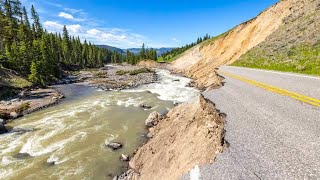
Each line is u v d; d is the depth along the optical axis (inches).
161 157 496.4
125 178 547.2
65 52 4207.7
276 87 538.6
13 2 2839.6
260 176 193.9
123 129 951.0
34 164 682.2
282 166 202.4
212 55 3184.1
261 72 916.6
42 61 2354.8
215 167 225.5
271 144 245.0
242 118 341.7
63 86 2185.0
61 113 1209.4
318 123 283.7
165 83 2321.6
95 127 981.8
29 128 980.6
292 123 293.4
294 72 798.5
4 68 1941.4
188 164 335.3
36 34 3602.4
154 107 1302.9
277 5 2198.6
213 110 430.9
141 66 5398.6
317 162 200.5
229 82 719.1
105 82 2401.6
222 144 277.4
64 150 768.9
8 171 645.9
